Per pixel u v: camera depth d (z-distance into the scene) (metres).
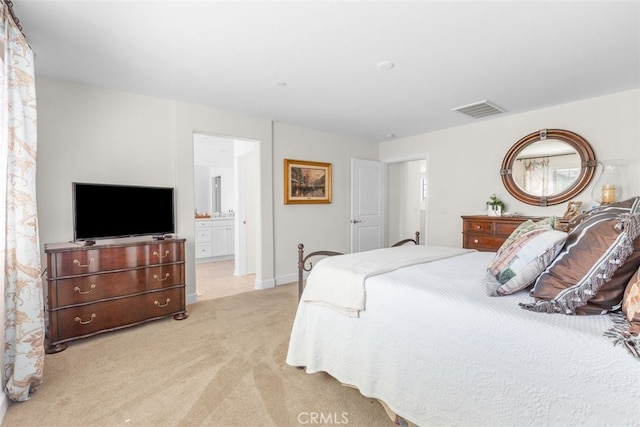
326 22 1.88
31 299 1.73
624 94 3.03
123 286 2.64
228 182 7.41
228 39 2.08
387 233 5.79
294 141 4.44
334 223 4.95
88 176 2.88
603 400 0.96
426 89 2.99
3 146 1.58
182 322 2.90
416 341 1.49
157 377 1.96
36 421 1.56
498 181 3.99
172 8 1.74
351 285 1.79
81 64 2.44
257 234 4.15
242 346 2.40
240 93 3.11
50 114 2.69
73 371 2.03
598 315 1.16
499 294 1.41
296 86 2.93
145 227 2.95
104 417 1.59
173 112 3.33
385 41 2.11
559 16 1.81
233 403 1.70
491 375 1.23
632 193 2.98
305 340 2.03
